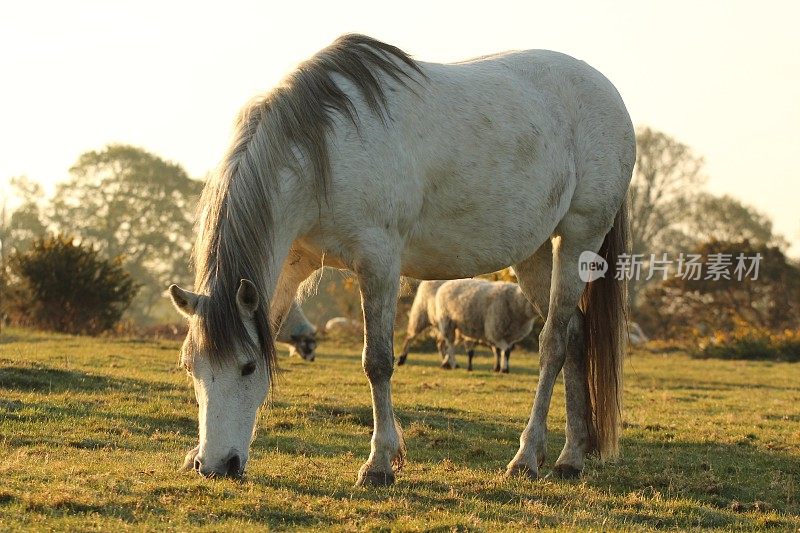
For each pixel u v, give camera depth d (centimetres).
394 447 632
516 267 812
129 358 1551
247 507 539
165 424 887
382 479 626
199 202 625
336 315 5244
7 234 6262
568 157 746
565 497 645
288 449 802
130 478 596
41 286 2447
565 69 768
